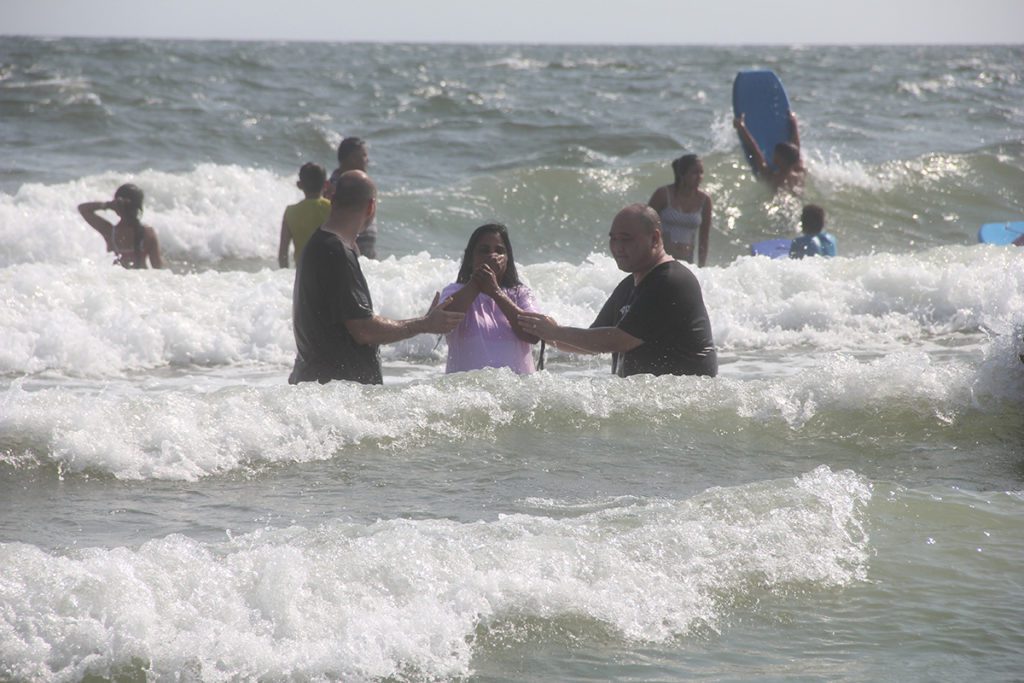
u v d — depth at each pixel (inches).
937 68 5925.2
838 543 375.2
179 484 450.3
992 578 356.8
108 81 3442.4
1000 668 301.9
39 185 1305.4
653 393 540.1
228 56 5108.3
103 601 299.4
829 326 882.1
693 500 399.5
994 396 560.7
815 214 1091.3
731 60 7145.7
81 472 456.1
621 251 534.3
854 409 547.2
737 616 329.7
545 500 435.2
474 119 2664.9
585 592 331.0
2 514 410.0
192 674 283.4
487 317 560.7
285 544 343.3
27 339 772.6
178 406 501.4
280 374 770.2
